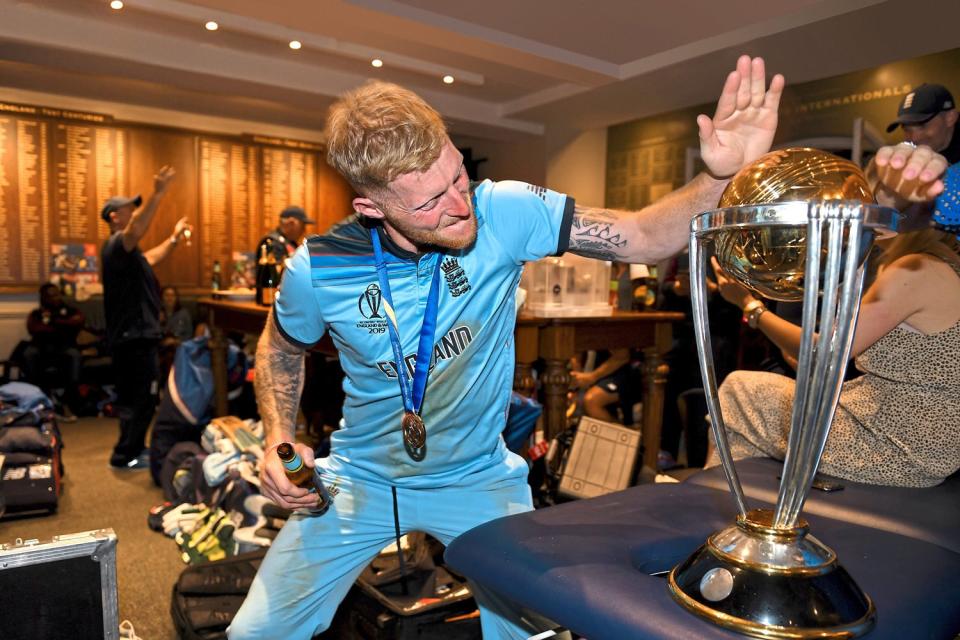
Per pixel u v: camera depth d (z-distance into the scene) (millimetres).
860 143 4754
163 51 4816
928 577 817
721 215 735
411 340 1157
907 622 713
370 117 952
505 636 1234
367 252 1152
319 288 1168
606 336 3297
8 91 6188
